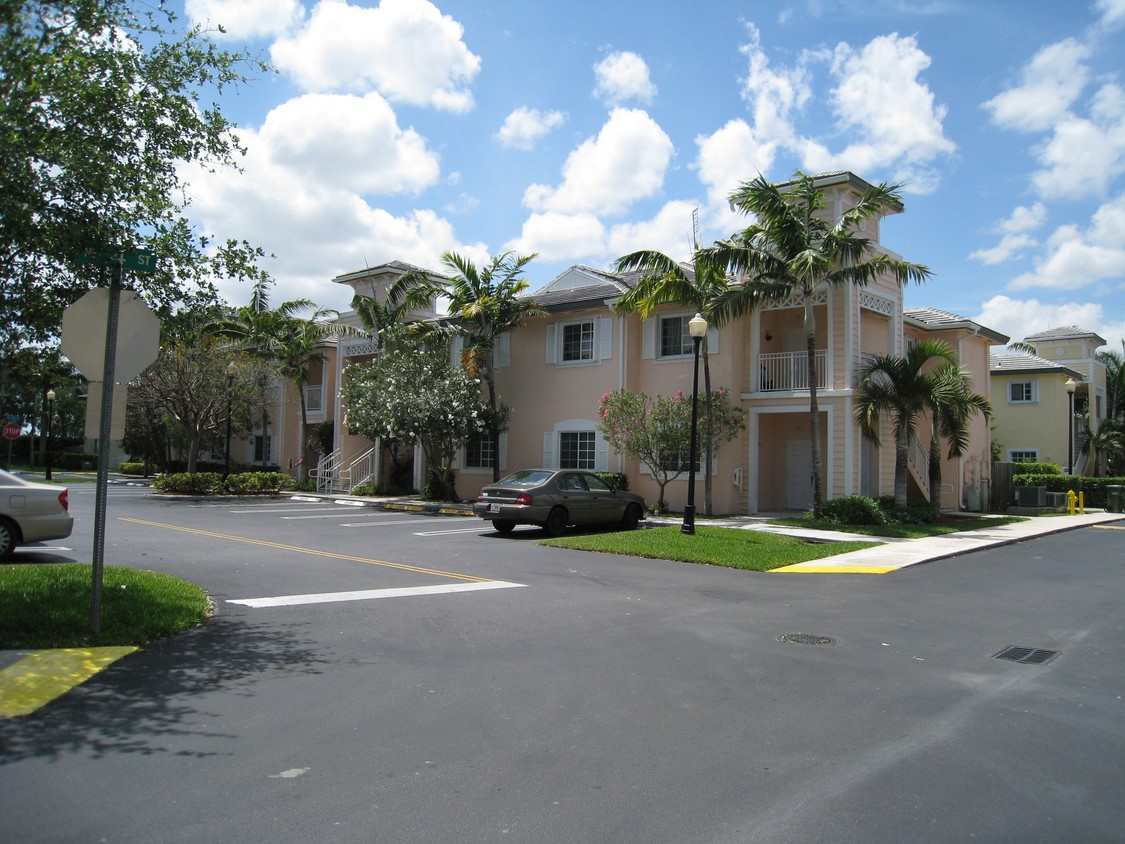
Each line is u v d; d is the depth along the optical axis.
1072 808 4.11
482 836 3.71
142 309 7.18
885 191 17.88
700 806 4.07
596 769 4.53
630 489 23.19
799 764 4.65
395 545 14.85
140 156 8.34
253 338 31.34
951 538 17.03
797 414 23.42
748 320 22.12
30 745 4.68
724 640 7.70
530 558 13.22
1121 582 11.87
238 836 3.65
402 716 5.35
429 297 27.11
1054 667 6.91
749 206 18.44
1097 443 37.28
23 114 7.14
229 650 6.89
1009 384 36.25
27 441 59.03
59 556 12.29
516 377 25.91
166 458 43.03
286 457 37.91
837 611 9.27
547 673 6.44
